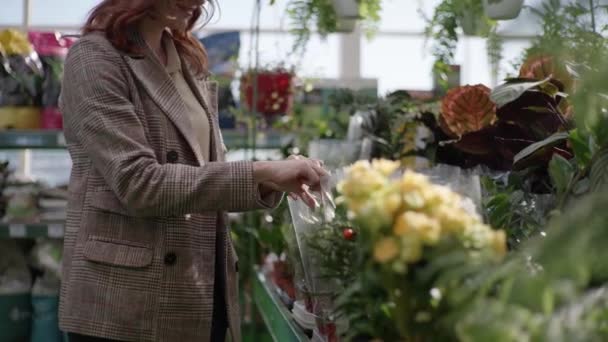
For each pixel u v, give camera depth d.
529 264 0.62
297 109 3.52
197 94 1.72
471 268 0.57
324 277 1.08
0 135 3.24
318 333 1.40
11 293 3.48
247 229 3.04
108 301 1.47
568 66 1.13
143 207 1.39
